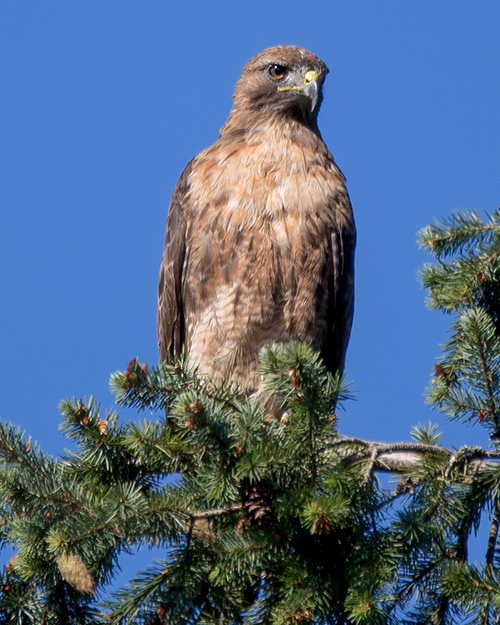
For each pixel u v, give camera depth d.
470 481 8.41
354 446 8.65
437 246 10.41
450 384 9.60
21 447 8.54
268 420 9.13
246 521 8.36
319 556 8.09
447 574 7.69
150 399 8.71
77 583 7.45
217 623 8.14
